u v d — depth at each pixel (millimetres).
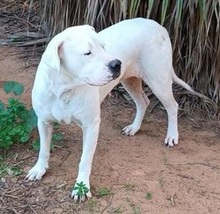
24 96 4211
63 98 3180
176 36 4094
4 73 4496
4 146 3629
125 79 3738
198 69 4203
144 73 3648
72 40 3000
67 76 3102
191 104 4215
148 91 4309
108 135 3881
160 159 3688
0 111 3703
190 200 3387
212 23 4047
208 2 3887
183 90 4281
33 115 3727
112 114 4109
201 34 4035
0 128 3627
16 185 3426
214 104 4180
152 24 3619
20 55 4754
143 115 3895
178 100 4246
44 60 3029
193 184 3500
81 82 3104
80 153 3682
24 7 5410
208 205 3361
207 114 4152
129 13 4105
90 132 3295
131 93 3846
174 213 3299
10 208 3291
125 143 3816
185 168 3623
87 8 4312
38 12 5273
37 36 4961
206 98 4188
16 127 3670
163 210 3311
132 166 3611
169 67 3674
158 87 3680
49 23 4867
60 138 3740
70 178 3480
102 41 3047
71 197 3346
